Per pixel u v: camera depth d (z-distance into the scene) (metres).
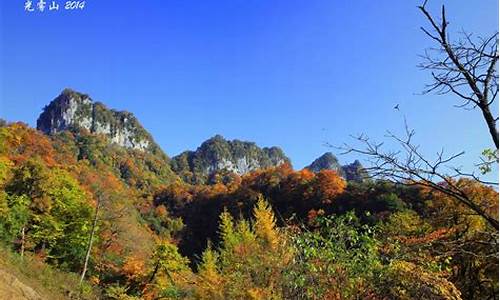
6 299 17.69
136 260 40.91
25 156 68.81
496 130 4.45
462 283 12.55
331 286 8.06
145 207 104.38
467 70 4.59
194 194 115.06
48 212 38.28
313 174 73.69
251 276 11.59
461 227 10.94
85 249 38.88
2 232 32.50
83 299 28.39
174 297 33.09
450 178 4.58
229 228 26.72
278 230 9.96
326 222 8.39
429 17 4.73
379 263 7.84
